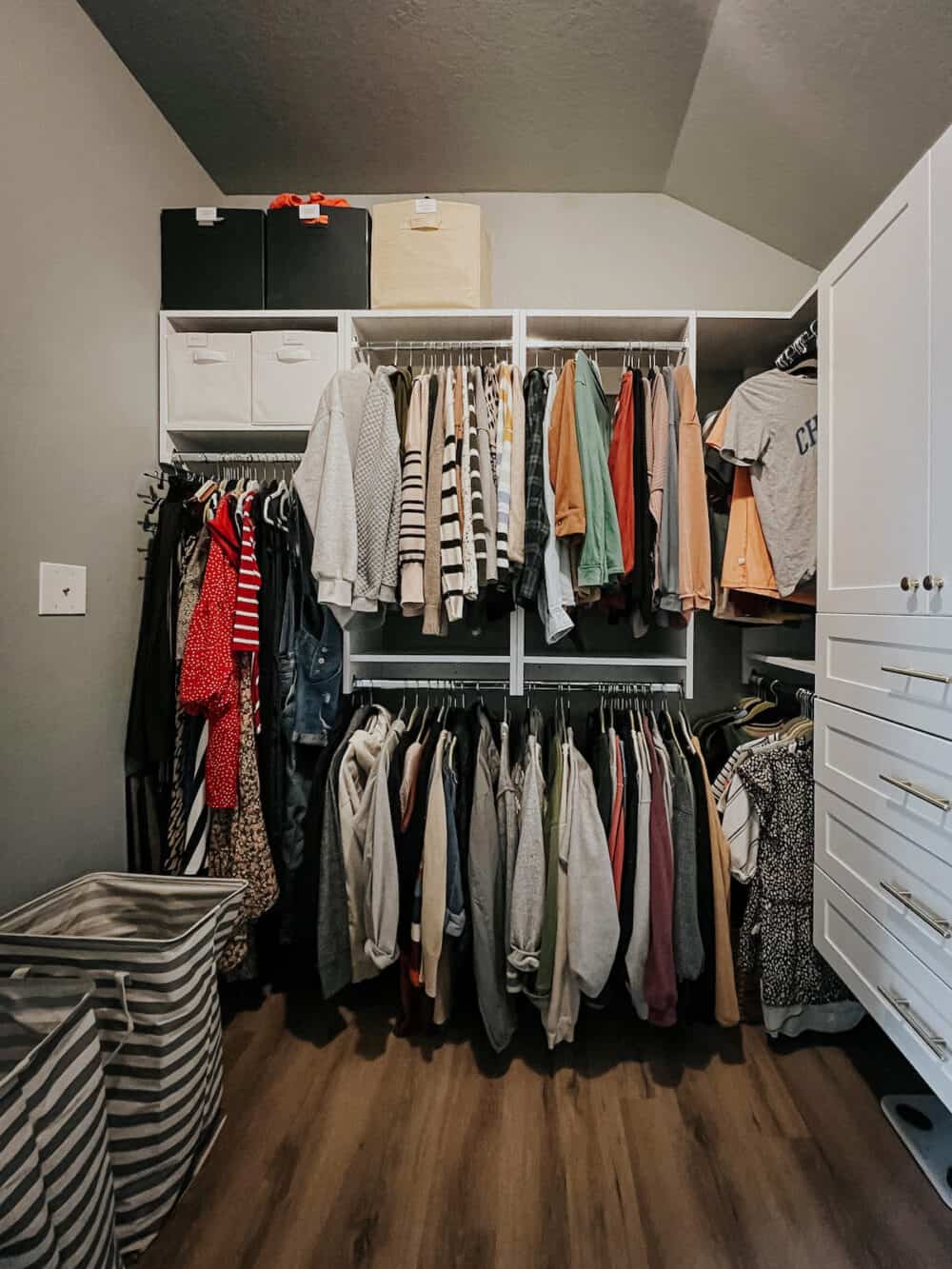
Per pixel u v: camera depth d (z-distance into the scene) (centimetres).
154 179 160
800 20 122
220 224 163
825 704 131
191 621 138
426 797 136
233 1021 151
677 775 139
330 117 164
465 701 205
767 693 188
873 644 113
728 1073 135
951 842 91
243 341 161
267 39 138
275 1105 125
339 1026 149
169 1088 100
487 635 204
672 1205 105
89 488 136
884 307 109
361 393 148
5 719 114
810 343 148
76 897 125
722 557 167
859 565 118
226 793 136
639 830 133
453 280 162
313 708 153
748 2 123
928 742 96
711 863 136
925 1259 97
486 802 134
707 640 205
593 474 139
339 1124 121
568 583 145
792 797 140
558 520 140
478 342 163
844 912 122
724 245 198
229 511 144
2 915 113
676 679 201
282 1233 100
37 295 121
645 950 132
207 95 156
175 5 130
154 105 159
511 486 145
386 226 164
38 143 120
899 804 104
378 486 143
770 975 137
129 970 100
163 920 128
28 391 119
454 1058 139
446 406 145
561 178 192
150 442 159
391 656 165
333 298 164
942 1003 93
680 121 164
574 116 163
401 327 168
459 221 162
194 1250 98
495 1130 120
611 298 200
